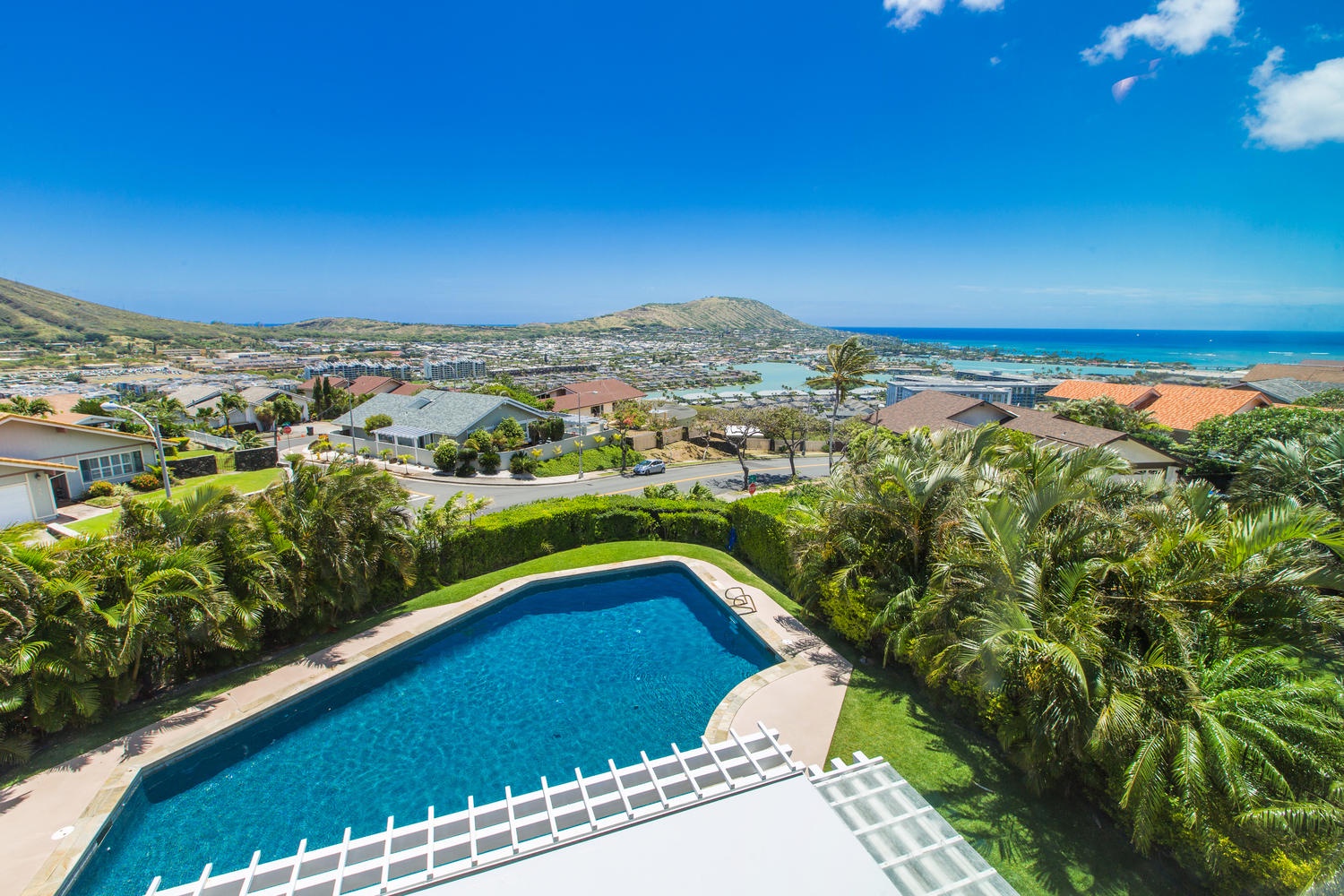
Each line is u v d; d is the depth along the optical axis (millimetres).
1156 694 9016
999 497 11602
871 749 12391
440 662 17234
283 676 15383
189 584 13727
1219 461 28609
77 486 34969
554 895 6793
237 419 73062
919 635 13203
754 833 7750
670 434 58812
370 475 18328
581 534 25719
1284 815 7715
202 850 10695
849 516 15922
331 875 7109
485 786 12453
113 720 13391
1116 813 9914
